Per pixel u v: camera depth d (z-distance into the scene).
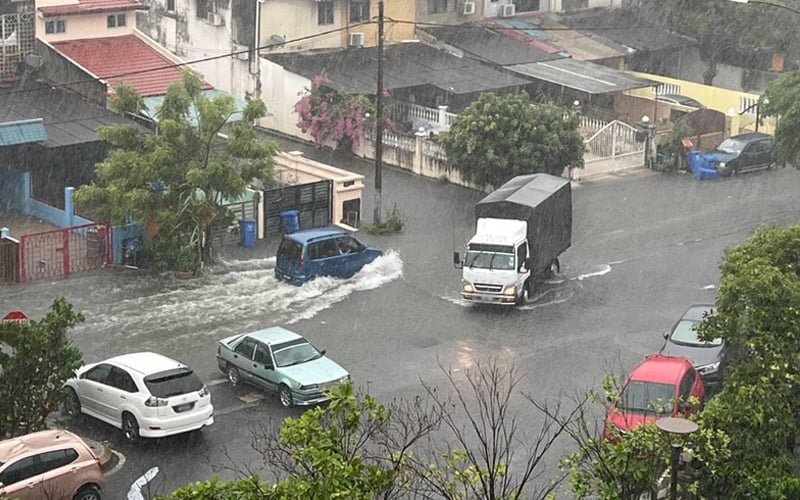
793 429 22.03
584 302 37.41
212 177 37.88
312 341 33.53
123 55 49.84
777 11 64.81
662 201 48.88
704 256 41.97
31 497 22.03
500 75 57.28
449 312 36.28
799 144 48.44
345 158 53.31
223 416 28.39
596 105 60.44
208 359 32.12
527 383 30.55
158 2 58.34
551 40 63.19
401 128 55.09
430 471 16.23
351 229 44.44
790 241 26.06
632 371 28.95
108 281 37.91
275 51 55.50
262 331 30.56
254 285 38.12
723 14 65.56
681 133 53.53
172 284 37.88
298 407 28.86
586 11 67.44
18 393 24.31
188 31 57.50
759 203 48.75
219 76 57.09
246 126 38.59
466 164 48.28
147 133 39.25
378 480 13.42
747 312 23.52
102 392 26.98
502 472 16.03
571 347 33.41
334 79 54.16
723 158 52.62
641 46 64.69
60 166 43.84
